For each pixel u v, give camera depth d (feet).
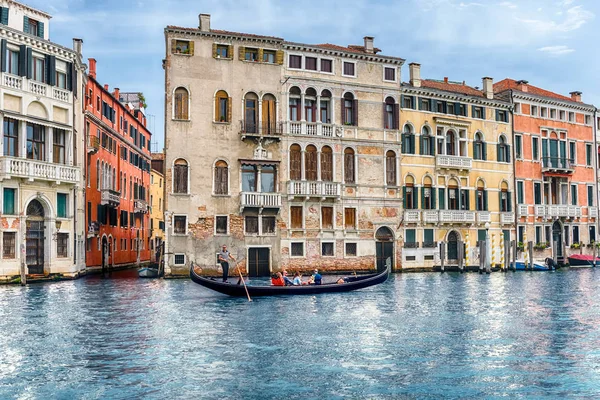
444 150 133.80
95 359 42.27
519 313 63.93
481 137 140.15
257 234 113.09
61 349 45.24
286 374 38.65
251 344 47.16
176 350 45.01
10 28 92.84
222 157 111.24
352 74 122.42
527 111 148.56
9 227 92.27
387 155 125.49
